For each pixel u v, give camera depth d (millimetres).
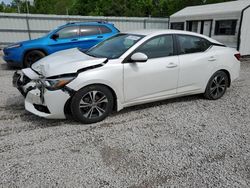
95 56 4102
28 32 14672
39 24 14727
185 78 4520
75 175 2600
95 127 3711
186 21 13969
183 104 4809
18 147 3111
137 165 2805
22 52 7762
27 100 3801
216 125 3896
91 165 2779
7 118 3980
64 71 3488
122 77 3836
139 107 4566
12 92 5414
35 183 2465
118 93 3879
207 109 4578
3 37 14312
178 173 2684
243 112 4465
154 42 4164
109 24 8906
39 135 3430
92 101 3711
